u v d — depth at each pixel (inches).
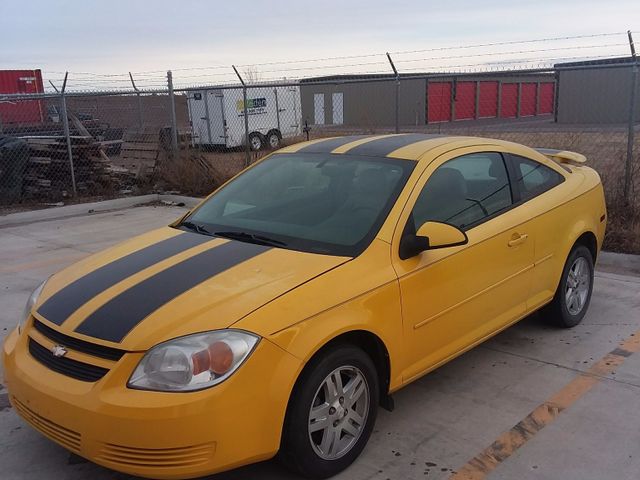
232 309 107.1
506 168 168.4
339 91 864.9
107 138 730.2
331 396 114.0
